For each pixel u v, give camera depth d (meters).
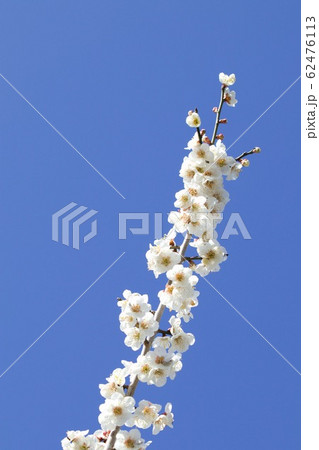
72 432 0.97
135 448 0.94
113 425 0.94
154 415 0.96
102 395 0.95
